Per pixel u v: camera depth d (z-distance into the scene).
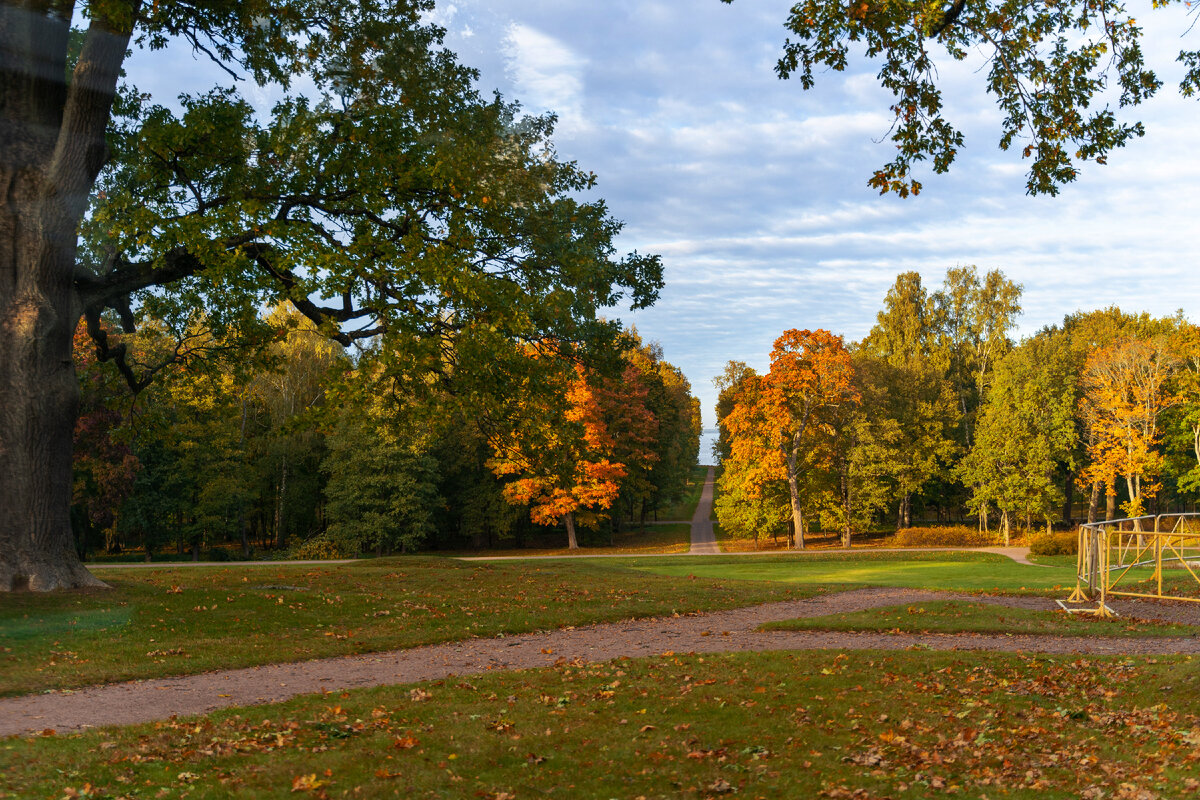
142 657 11.27
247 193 16.39
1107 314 65.50
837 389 47.53
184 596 15.34
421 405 19.17
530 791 5.89
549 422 20.45
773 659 11.07
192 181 17.02
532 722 7.76
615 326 19.84
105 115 14.91
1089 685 9.53
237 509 46.47
